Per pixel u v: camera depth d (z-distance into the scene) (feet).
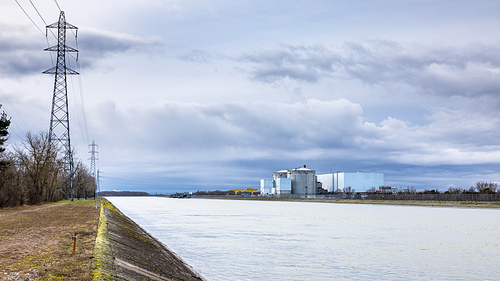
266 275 139.85
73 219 198.39
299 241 227.40
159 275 108.06
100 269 81.00
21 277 73.00
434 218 399.85
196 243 214.90
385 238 245.24
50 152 414.00
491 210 534.78
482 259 175.83
